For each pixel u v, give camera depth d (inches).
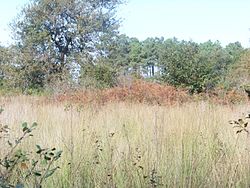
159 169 171.8
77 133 221.9
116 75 1088.8
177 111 344.5
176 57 868.6
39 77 1221.7
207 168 173.8
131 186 163.6
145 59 2306.8
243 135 215.8
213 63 888.9
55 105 470.0
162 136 217.0
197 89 846.5
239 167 172.2
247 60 1100.5
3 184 106.6
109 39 1252.5
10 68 1200.8
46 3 1230.9
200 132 228.1
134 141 215.0
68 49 1256.8
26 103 478.6
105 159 181.0
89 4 1259.2
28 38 1200.2
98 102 562.9
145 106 434.9
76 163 175.3
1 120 273.6
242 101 514.0
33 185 138.9
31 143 205.3
